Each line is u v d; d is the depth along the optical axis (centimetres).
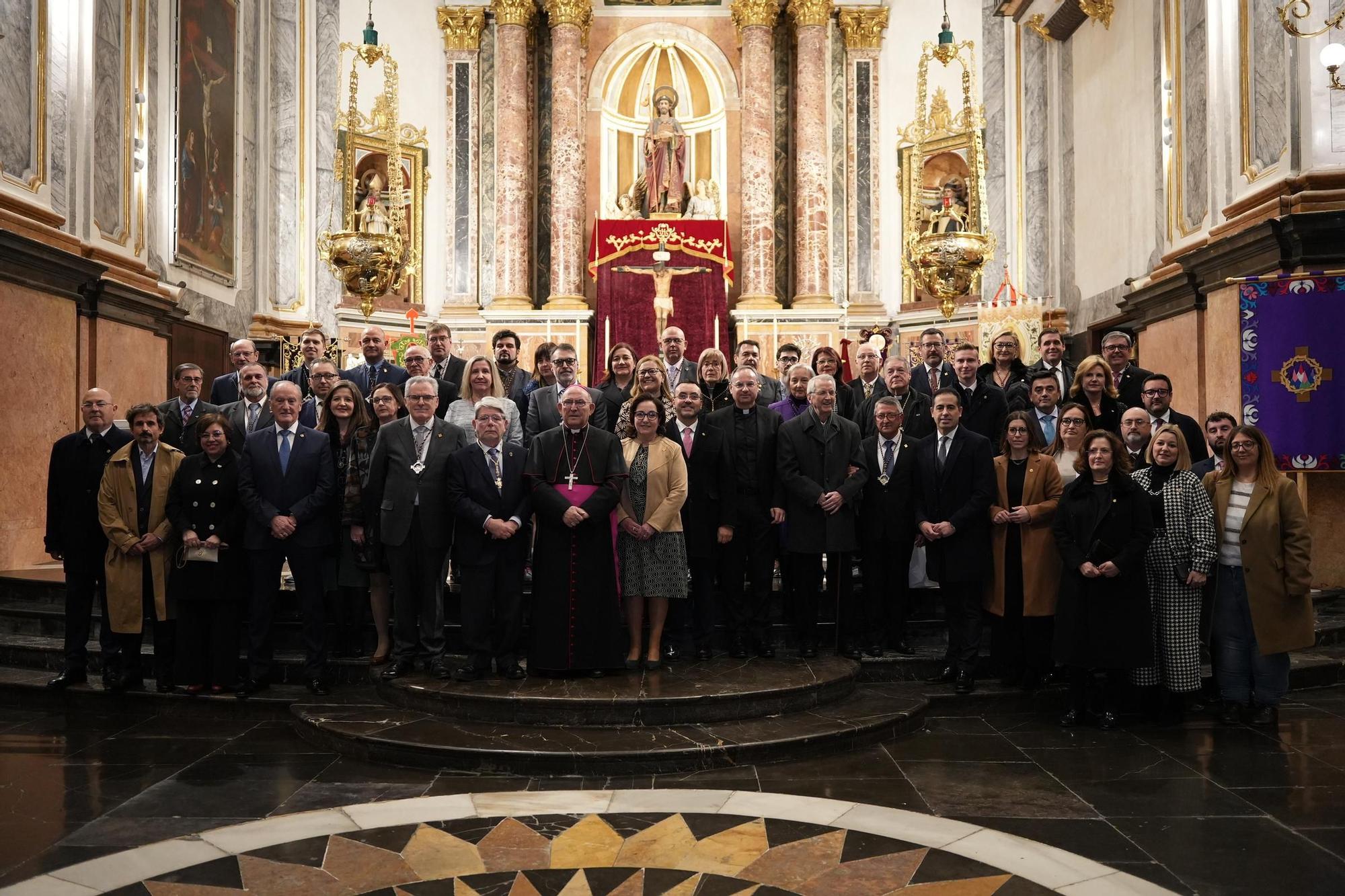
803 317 1420
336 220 1355
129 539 598
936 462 621
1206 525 560
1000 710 604
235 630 607
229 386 776
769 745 503
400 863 386
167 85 1042
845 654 646
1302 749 521
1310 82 768
